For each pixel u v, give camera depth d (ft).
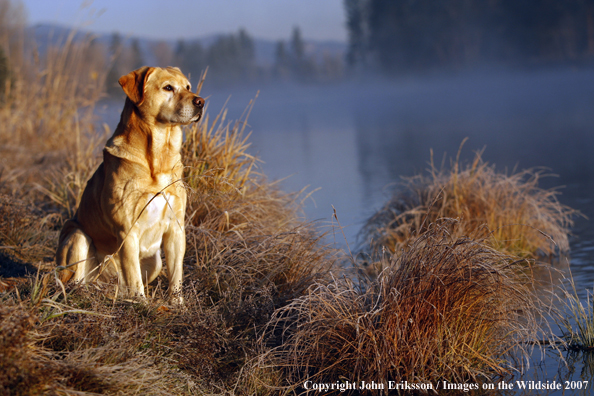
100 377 8.03
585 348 11.39
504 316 10.99
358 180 35.60
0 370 7.27
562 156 37.58
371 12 268.21
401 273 11.01
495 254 11.39
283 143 64.90
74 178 21.18
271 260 13.78
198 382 9.77
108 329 9.34
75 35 32.99
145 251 11.84
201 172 15.98
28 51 35.81
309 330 10.67
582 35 187.11
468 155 41.78
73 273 11.88
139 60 202.49
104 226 11.85
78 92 33.12
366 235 20.67
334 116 118.83
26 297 10.25
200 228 14.40
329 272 13.37
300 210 19.63
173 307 11.13
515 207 19.10
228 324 11.48
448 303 10.53
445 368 10.23
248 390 9.98
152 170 11.41
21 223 16.78
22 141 31.65
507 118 73.97
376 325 10.64
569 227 21.09
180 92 11.38
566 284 14.83
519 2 191.83
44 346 8.94
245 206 15.84
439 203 19.30
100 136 29.45
